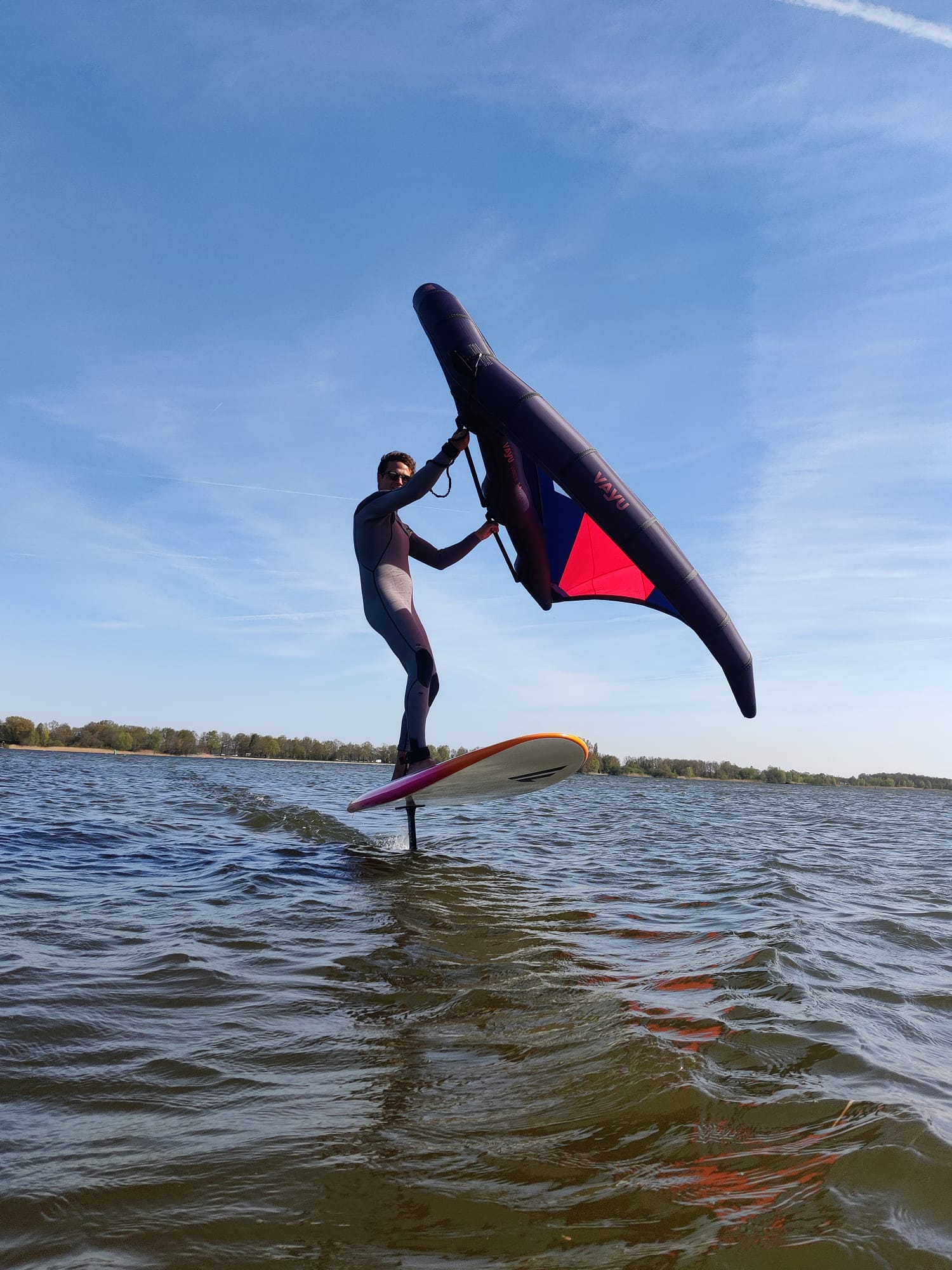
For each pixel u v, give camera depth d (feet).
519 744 17.44
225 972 11.32
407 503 18.98
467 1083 7.54
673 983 11.06
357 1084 7.54
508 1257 4.86
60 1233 5.09
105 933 13.52
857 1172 5.81
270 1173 5.87
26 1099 7.09
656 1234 5.09
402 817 39.78
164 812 38.63
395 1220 5.28
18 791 48.49
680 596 16.14
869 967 12.50
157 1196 5.55
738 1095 7.19
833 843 38.88
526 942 13.74
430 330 17.84
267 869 21.18
